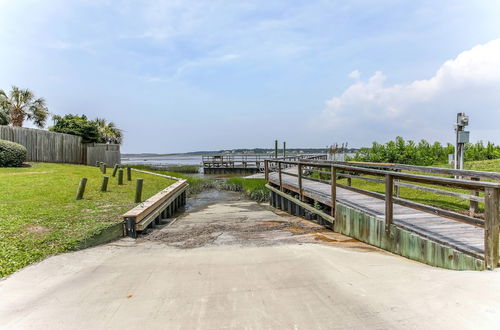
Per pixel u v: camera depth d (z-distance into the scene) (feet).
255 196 49.26
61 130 87.45
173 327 8.19
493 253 10.85
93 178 44.32
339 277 11.35
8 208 22.79
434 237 13.47
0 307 9.70
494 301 8.25
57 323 8.60
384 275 11.35
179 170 117.70
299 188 30.04
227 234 21.77
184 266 13.70
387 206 16.39
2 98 76.38
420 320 7.79
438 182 12.96
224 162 116.98
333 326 7.89
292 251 15.69
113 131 131.95
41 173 44.32
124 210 24.58
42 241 16.40
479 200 12.75
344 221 21.07
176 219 32.17
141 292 10.69
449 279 10.23
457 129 24.82
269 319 8.44
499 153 56.34
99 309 9.43
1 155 47.80
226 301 9.72
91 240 17.74
